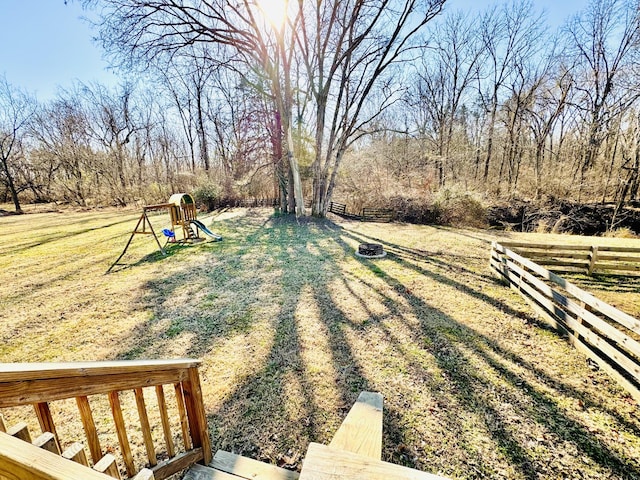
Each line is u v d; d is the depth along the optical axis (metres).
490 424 2.52
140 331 4.21
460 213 13.09
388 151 21.25
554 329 4.09
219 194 19.91
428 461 2.20
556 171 16.56
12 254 8.41
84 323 4.46
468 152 20.16
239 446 2.37
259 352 3.67
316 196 14.52
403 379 3.12
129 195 22.42
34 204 22.72
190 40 10.71
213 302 5.14
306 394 2.93
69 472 0.58
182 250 8.73
